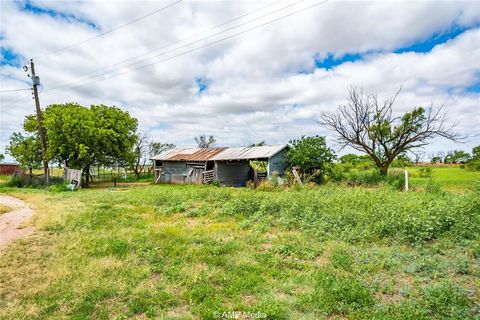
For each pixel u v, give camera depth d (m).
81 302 4.74
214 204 13.07
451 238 7.09
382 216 8.75
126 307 4.68
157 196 15.80
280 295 4.95
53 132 25.98
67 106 30.95
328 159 23.19
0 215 11.84
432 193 14.23
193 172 28.64
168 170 31.31
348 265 5.95
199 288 5.12
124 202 15.02
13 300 4.85
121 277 5.64
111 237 8.22
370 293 4.82
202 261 6.47
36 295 5.00
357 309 4.39
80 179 25.48
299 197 12.58
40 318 4.36
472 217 8.12
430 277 5.36
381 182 20.33
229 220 10.41
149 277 5.75
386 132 23.84
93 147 28.55
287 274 5.71
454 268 5.54
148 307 4.60
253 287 5.18
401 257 6.29
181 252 6.96
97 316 4.42
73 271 5.90
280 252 7.03
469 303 4.40
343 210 9.81
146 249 7.25
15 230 9.21
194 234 8.56
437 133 23.22
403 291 4.84
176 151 33.34
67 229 9.20
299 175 23.50
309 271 5.84
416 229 7.49
